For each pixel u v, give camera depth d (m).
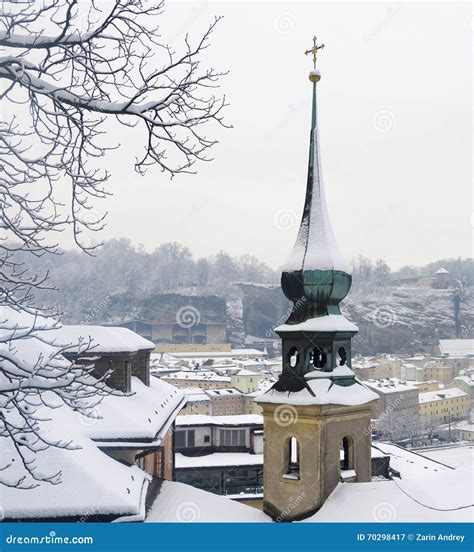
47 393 18.44
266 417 20.16
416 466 43.25
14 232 10.95
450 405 95.31
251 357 136.62
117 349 21.52
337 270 20.34
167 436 29.48
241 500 35.41
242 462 38.09
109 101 11.20
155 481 21.20
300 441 19.33
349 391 20.08
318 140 22.02
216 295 144.00
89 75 11.28
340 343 20.62
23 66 9.82
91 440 18.23
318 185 21.69
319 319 20.27
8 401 10.60
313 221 21.30
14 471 15.24
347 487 19.05
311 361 20.38
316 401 18.94
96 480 15.47
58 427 17.06
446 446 77.38
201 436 40.44
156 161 11.34
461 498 17.31
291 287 20.86
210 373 110.75
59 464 15.54
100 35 10.65
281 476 19.61
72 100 10.60
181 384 104.94
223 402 96.38
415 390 90.19
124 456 19.12
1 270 11.16
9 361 11.16
